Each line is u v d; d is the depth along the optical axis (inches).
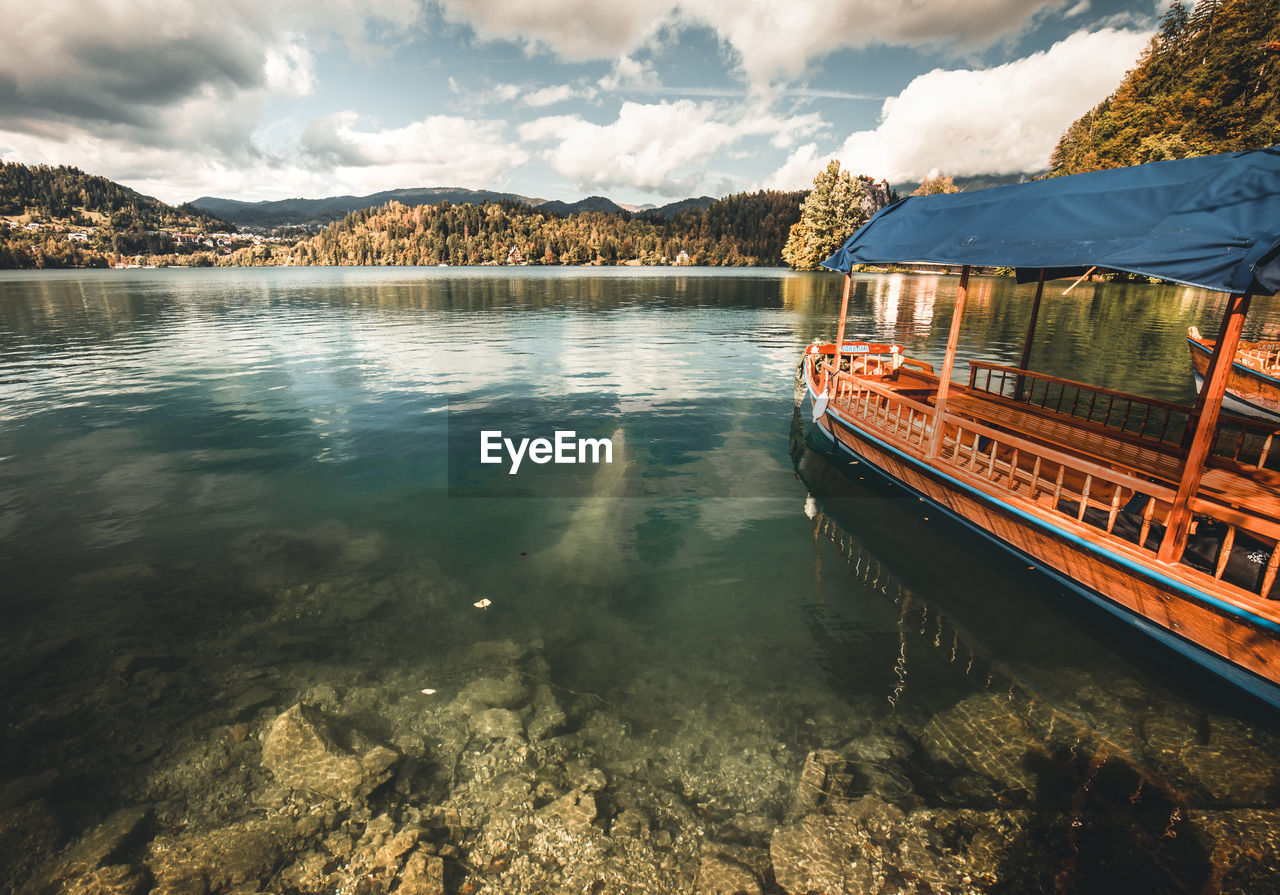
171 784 190.7
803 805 187.3
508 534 363.3
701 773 199.8
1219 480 337.4
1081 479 363.6
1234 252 224.4
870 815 183.6
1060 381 467.5
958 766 203.8
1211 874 166.6
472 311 1854.1
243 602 289.6
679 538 362.3
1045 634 277.1
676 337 1242.0
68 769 195.5
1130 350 1053.2
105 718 217.2
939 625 283.0
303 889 159.3
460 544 349.4
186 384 762.2
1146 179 300.4
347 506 398.6
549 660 253.6
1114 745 213.8
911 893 160.4
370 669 245.3
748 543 358.0
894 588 313.3
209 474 452.8
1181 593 255.6
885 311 1756.9
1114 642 271.6
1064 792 193.5
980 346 1096.8
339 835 174.9
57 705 223.1
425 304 2139.5
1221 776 200.2
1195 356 695.7
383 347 1094.4
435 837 175.0
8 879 159.8
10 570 315.0
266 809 182.9
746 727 219.8
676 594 303.6
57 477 443.5
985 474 369.1
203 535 356.5
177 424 583.8
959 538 368.5
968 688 241.3
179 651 254.2
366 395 709.3
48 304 2071.9
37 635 262.5
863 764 203.5
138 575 311.1
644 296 2532.0
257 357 973.2
